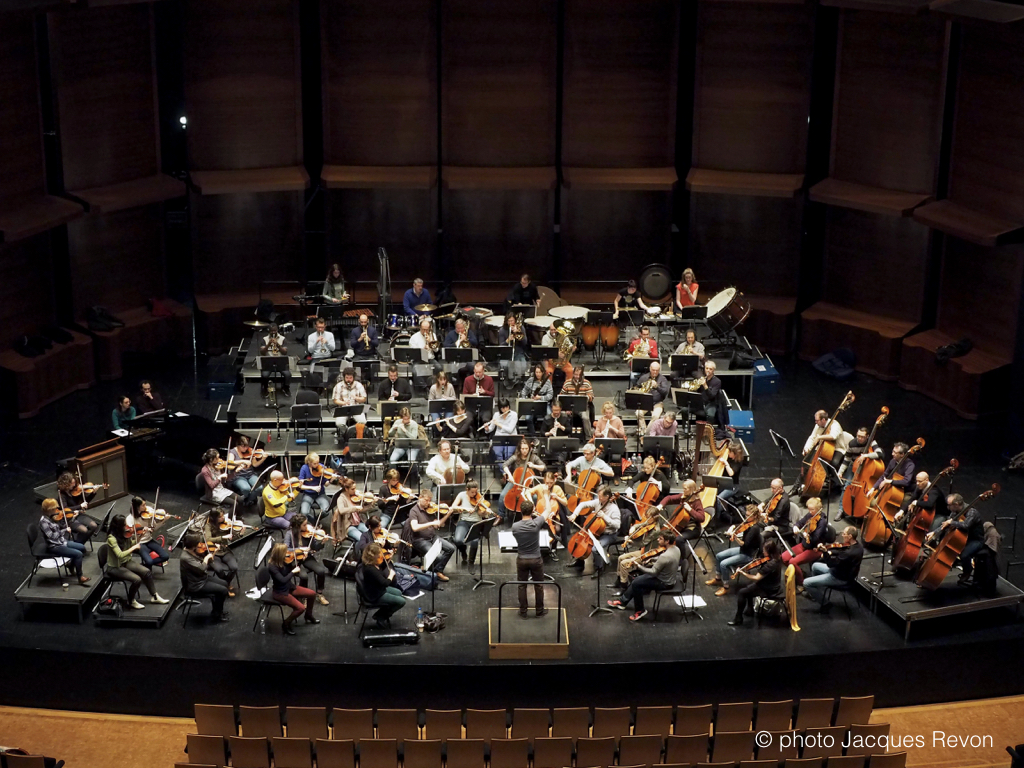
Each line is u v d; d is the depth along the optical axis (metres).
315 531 19.19
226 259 27.58
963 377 24.38
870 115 25.84
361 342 24.23
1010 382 24.38
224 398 24.80
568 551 20.03
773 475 22.44
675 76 27.23
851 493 20.41
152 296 27.25
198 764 16.66
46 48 24.34
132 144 26.09
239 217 27.39
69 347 24.92
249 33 26.39
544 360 23.58
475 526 19.02
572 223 28.22
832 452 21.20
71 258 25.55
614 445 20.66
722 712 17.23
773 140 26.88
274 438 22.62
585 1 26.73
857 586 19.38
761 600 18.83
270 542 18.53
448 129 27.69
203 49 26.28
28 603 18.83
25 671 18.12
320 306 25.39
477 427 22.19
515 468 20.66
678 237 29.66
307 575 19.53
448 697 17.98
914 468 20.50
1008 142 23.52
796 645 18.30
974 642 18.34
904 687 18.45
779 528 19.62
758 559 18.61
